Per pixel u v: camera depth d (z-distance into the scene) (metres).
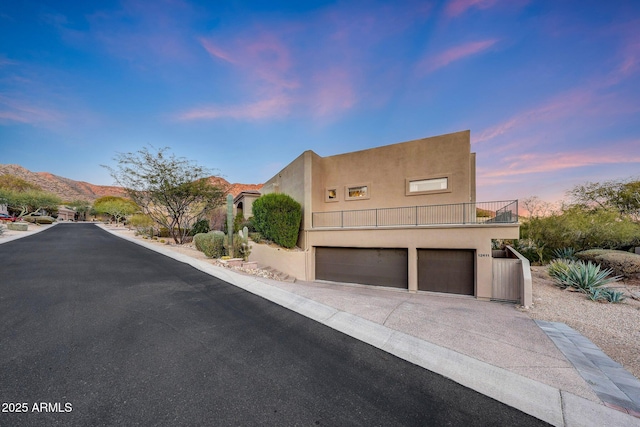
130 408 2.57
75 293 6.04
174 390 2.90
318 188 16.41
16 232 22.34
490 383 3.36
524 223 16.28
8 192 37.28
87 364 3.30
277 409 2.69
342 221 14.41
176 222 19.94
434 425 2.59
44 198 42.22
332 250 13.83
